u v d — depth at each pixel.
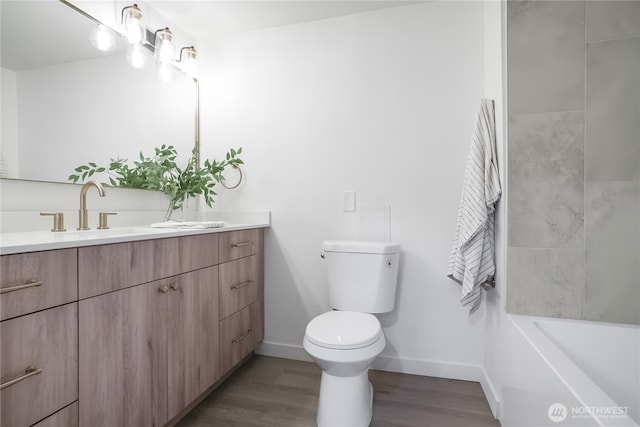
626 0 1.33
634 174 1.33
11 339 0.79
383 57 1.99
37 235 1.19
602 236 1.36
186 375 1.40
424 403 1.63
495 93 1.60
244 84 2.26
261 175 2.22
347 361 1.26
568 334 1.33
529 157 1.42
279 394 1.72
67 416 0.92
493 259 1.62
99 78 1.66
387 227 1.98
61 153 1.49
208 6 1.96
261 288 2.15
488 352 1.73
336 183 2.08
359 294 1.80
